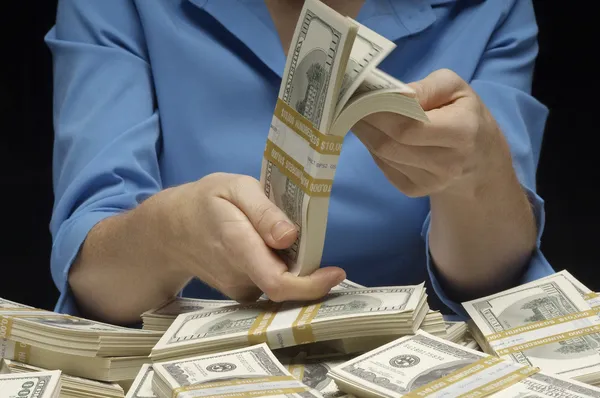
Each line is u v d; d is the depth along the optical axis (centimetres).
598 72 327
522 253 161
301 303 139
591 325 136
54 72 204
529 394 115
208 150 188
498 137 143
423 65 197
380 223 185
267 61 187
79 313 167
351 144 187
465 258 159
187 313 143
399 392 117
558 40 326
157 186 181
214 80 189
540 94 334
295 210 131
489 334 137
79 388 127
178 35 192
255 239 133
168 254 148
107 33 198
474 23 199
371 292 140
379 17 192
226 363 126
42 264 326
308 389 119
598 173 335
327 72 121
